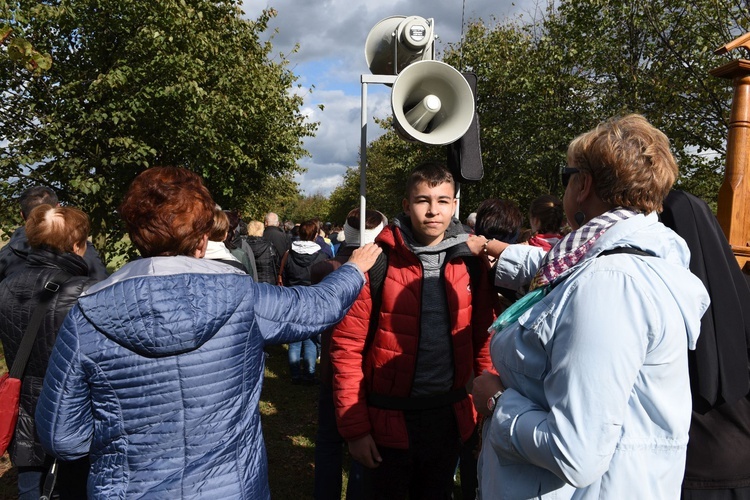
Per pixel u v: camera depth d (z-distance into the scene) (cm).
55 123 674
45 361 202
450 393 197
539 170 1212
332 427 263
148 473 120
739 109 233
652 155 113
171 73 754
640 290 102
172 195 134
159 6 722
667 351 104
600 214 122
